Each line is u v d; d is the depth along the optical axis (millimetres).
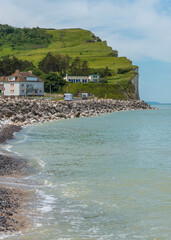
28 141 43875
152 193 19531
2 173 24000
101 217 15648
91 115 108312
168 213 16141
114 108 151500
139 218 15570
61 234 13492
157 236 13578
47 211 16156
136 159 31297
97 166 27891
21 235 13000
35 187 20719
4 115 71000
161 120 93562
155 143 43625
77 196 18969
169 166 27719
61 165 28219
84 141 45000
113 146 40438
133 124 78062
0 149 36125
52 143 42406
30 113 80812
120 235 13648
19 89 167375
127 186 21219
